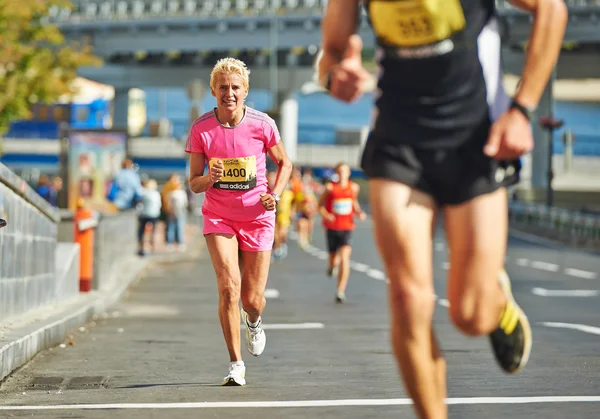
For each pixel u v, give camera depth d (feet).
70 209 285.23
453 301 35.88
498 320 37.09
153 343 95.81
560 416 55.01
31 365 78.95
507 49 607.78
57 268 124.57
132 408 58.70
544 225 413.18
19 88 288.30
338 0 36.01
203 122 68.18
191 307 138.82
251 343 71.46
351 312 130.41
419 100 35.27
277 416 55.77
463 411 56.49
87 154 285.23
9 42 282.77
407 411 57.16
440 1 34.47
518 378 69.67
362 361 81.35
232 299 67.77
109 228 163.53
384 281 186.60
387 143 35.65
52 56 302.66
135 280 188.85
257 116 68.18
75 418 55.67
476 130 35.29
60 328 95.96
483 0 35.83
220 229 67.82
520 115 34.27
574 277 200.95
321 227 450.30
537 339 97.04
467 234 35.24
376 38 36.11
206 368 77.66
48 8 294.25
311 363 80.07
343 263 145.07
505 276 37.73
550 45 34.27
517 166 35.83
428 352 35.40
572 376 70.59
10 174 87.71
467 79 35.19
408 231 35.04
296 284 180.24
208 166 68.18
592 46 623.36
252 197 67.77
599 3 574.97
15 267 94.48
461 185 35.24
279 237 253.03
